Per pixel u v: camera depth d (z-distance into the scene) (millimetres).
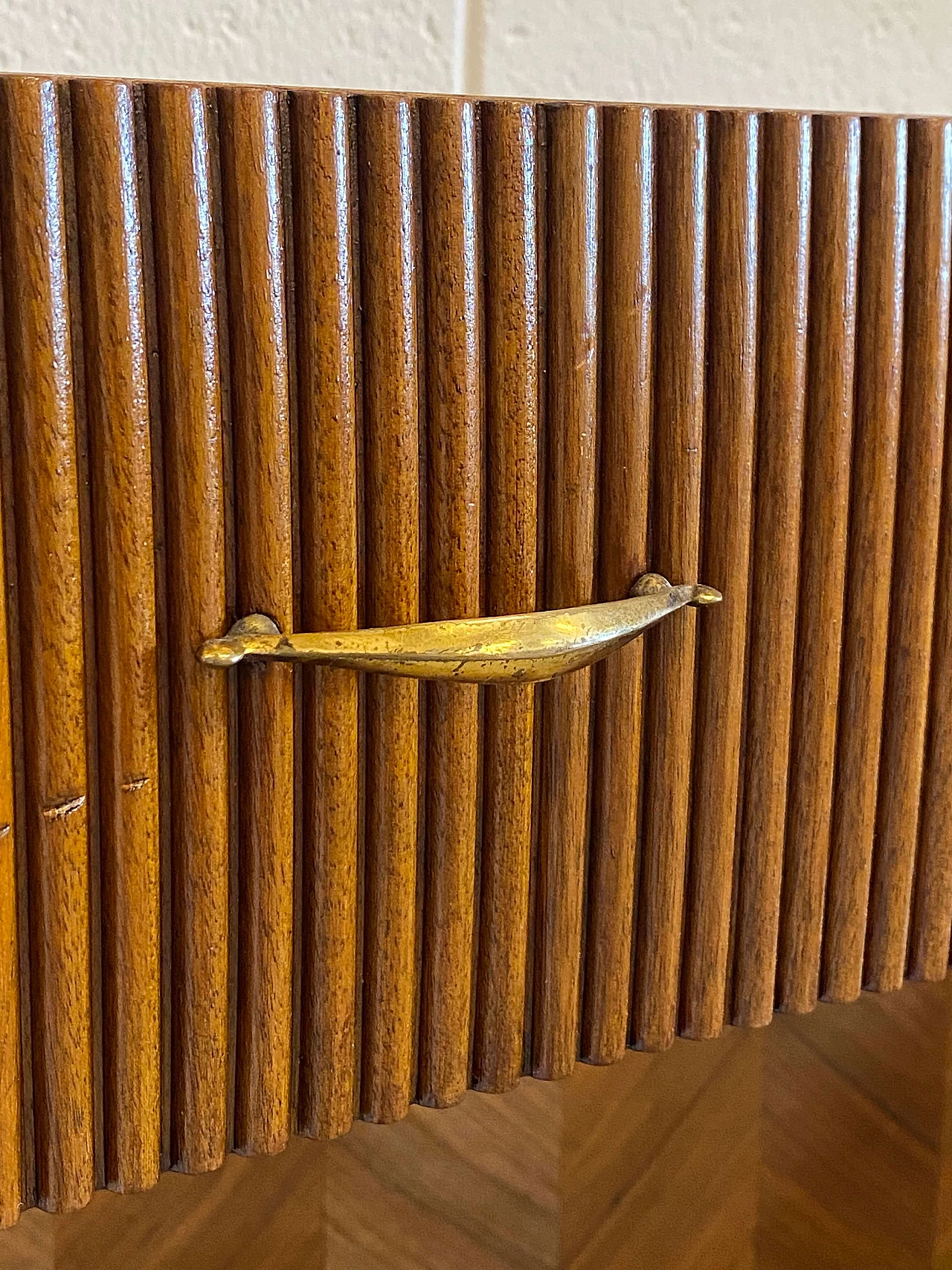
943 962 397
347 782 318
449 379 314
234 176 290
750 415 344
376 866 327
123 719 296
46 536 285
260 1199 429
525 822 341
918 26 444
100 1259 411
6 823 290
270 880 314
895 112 447
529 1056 358
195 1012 313
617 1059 363
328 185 297
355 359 308
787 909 375
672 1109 473
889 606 370
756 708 359
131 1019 307
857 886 379
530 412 324
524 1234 460
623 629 317
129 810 300
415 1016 342
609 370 331
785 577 353
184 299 289
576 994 356
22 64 363
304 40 386
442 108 305
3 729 288
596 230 324
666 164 329
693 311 334
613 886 353
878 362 354
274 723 308
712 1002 369
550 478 330
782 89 433
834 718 367
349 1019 331
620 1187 470
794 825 371
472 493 321
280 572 303
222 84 292
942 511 371
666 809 354
